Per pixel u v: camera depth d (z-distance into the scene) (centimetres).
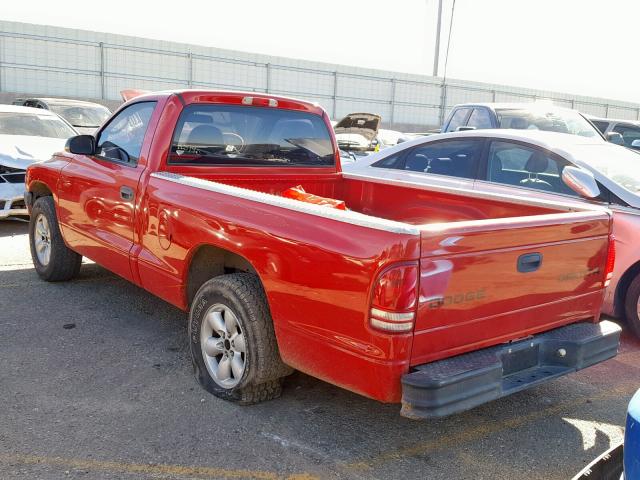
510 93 4388
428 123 4138
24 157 834
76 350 454
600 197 543
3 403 371
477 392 298
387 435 357
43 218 603
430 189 474
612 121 1152
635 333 533
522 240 321
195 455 326
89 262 691
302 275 320
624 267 523
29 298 562
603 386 443
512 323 329
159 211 424
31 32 2884
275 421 365
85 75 3058
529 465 333
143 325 509
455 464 331
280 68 3559
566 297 355
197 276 418
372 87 3878
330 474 315
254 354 358
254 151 493
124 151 482
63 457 318
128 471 309
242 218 357
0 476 300
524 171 604
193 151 461
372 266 287
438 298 291
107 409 370
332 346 310
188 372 425
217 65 3384
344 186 546
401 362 287
